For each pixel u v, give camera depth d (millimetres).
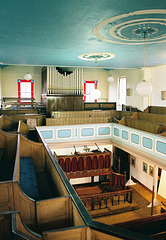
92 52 7191
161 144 6938
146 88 5543
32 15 3807
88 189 11102
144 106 12586
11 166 5910
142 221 6363
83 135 10117
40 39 5457
